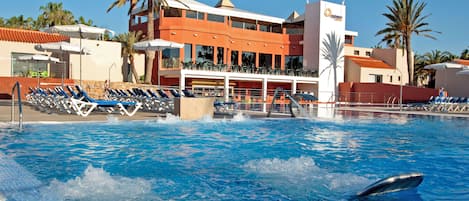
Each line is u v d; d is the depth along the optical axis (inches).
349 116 668.1
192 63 1127.0
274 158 259.8
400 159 268.2
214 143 319.9
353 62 1505.9
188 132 383.6
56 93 590.2
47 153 258.5
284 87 1466.5
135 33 1251.2
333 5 1454.2
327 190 187.2
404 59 1606.8
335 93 1462.8
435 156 281.3
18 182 176.2
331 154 283.3
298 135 387.9
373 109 917.2
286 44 1487.5
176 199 168.6
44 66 1035.3
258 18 1401.3
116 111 585.0
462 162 259.6
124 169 220.4
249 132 400.5
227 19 1336.1
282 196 176.4
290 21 1502.2
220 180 201.8
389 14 1466.5
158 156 259.1
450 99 927.0
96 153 263.3
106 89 792.3
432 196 178.4
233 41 1370.6
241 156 265.6
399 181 177.0
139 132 372.8
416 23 1421.0
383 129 465.4
